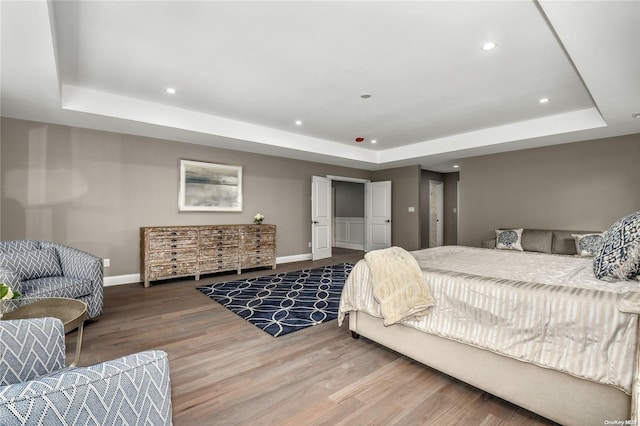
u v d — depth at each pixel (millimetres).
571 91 3441
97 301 2895
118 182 4379
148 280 4223
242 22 2215
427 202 8266
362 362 2191
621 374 1286
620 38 1954
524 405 1582
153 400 729
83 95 3396
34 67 2357
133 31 2320
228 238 5027
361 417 1606
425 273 2076
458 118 4430
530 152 5230
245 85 3324
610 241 1919
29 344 1042
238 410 1660
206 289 4113
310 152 5691
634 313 1293
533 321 1560
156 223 4707
